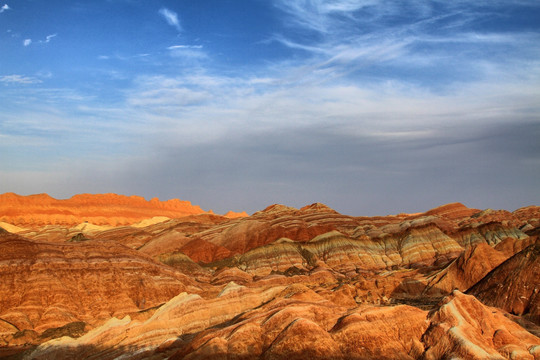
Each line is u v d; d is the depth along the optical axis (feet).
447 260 515.91
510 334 174.50
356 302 297.94
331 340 168.66
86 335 217.36
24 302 297.94
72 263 334.85
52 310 295.07
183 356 178.19
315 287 354.74
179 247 590.14
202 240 602.03
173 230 633.61
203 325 238.07
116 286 332.80
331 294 290.97
